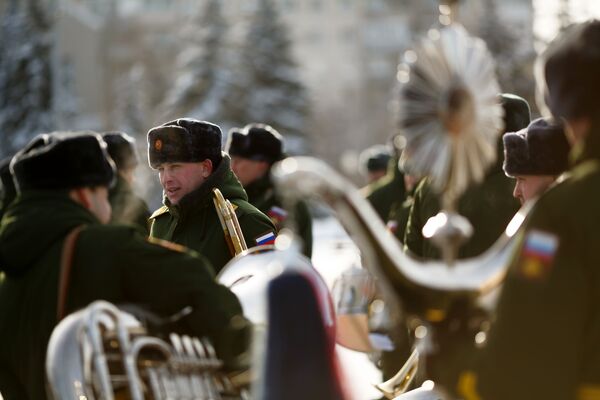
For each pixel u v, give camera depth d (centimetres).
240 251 923
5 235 624
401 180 1739
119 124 11756
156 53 18562
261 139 1369
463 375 467
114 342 567
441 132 458
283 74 10681
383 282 471
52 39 10006
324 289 496
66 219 621
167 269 604
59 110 10000
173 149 940
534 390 435
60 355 558
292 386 477
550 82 467
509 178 884
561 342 435
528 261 441
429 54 459
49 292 612
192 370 578
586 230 438
